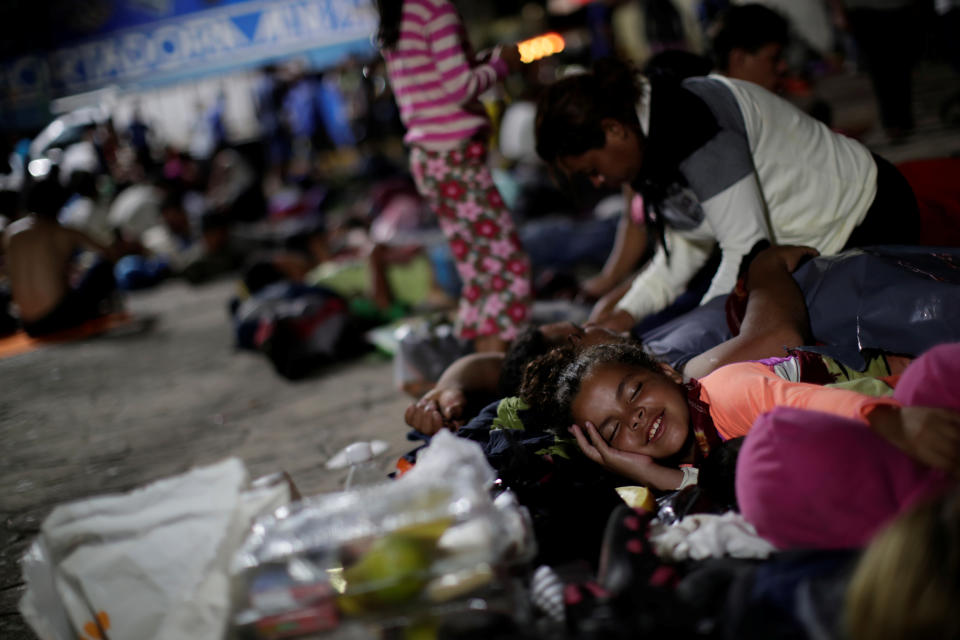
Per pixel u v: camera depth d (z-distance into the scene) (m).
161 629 1.83
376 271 5.61
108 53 12.82
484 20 20.53
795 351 2.51
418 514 1.81
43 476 4.08
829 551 1.71
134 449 4.29
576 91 2.79
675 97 2.79
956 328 2.42
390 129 15.42
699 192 2.83
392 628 1.79
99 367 6.38
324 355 5.18
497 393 3.14
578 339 3.05
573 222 6.40
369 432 3.86
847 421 1.82
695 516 2.08
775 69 3.66
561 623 1.75
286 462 3.70
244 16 12.61
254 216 11.84
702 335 2.94
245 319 5.89
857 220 3.01
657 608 1.73
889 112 7.56
